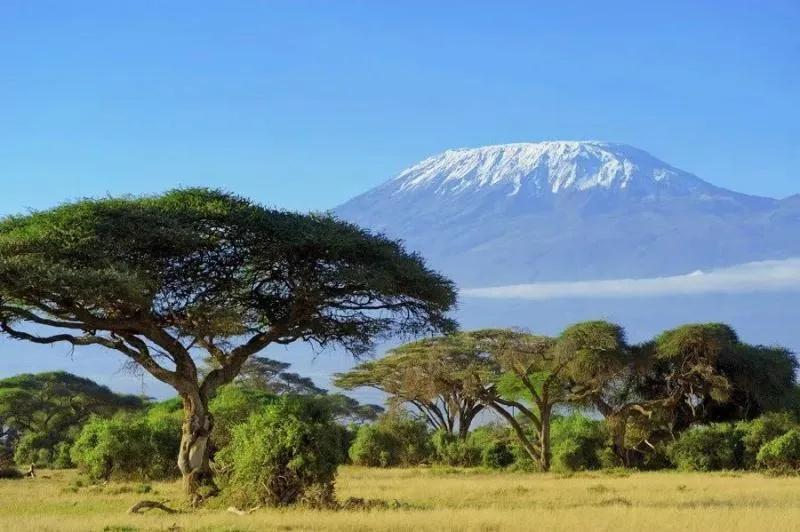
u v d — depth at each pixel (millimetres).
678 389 63875
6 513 30219
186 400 35281
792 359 67500
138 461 46719
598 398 65500
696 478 47719
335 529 23344
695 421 66062
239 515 27422
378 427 68062
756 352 66125
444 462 67812
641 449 63344
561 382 66750
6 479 51531
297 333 38969
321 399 31812
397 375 70000
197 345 37656
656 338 66625
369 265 38062
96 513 29547
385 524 24016
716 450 57469
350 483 43562
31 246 33500
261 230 36406
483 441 72000
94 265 33844
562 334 63062
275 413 30828
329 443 30453
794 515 24812
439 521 24469
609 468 58969
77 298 32938
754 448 56250
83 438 48875
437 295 39375
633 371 65000
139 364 35844
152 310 35812
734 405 66500
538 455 62656
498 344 63438
